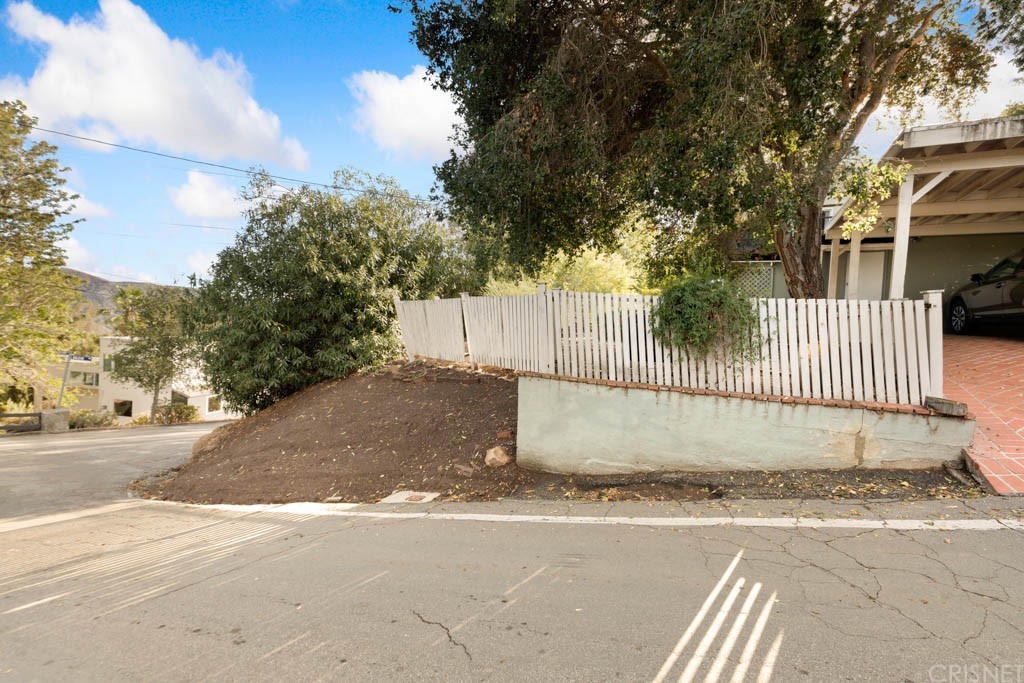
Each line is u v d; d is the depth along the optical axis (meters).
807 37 6.59
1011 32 7.75
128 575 4.50
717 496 5.14
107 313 37.88
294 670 2.76
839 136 7.38
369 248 12.70
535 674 2.56
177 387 33.88
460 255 14.91
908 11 7.46
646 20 7.75
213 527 5.95
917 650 2.54
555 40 8.16
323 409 10.40
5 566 5.00
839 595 3.11
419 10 8.09
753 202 6.65
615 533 4.43
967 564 3.35
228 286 12.17
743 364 5.71
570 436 6.31
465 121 8.94
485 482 6.41
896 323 5.16
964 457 4.76
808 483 5.03
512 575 3.77
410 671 2.67
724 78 6.21
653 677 2.47
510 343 8.41
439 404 8.98
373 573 4.01
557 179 8.24
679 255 10.85
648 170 8.09
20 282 22.11
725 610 3.04
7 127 20.81
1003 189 9.27
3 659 3.09
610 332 6.32
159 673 2.82
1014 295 8.88
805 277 8.33
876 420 5.08
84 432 22.03
